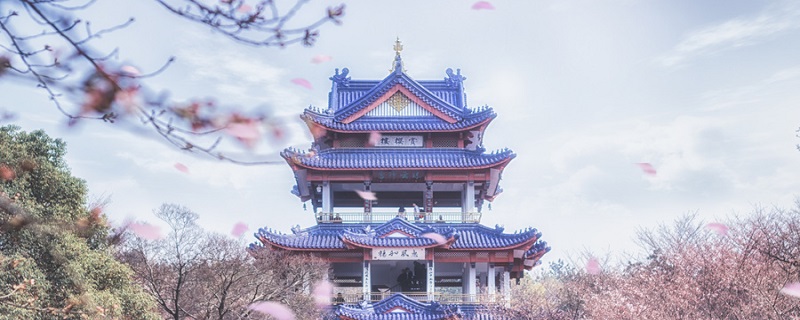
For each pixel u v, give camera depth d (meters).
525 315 53.88
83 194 39.56
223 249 47.06
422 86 65.12
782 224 46.88
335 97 67.56
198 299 47.12
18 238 33.69
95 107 7.54
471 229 59.72
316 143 62.59
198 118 7.80
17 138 40.16
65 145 41.12
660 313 40.94
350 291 64.38
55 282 34.19
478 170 61.50
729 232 46.81
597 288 58.91
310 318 50.41
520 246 57.19
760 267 39.06
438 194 66.38
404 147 62.72
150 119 7.75
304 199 67.44
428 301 55.25
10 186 36.62
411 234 56.88
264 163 8.21
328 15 8.55
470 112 62.91
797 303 37.84
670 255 48.34
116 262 39.03
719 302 39.22
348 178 60.78
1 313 31.23
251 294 49.00
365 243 55.94
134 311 38.47
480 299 56.22
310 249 56.66
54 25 7.57
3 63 7.44
